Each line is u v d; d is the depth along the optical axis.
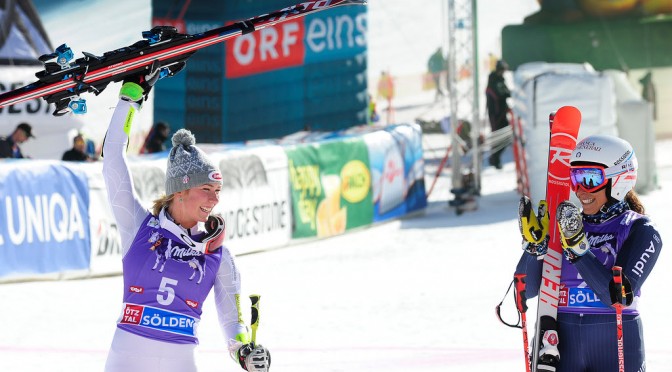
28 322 25.11
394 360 20.73
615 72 52.91
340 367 20.22
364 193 42.44
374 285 30.05
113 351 10.30
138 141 48.16
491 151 60.19
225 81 51.53
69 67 9.77
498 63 59.28
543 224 11.18
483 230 41.19
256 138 53.31
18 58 42.44
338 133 46.09
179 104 49.69
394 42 69.25
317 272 32.59
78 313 26.31
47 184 30.03
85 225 30.94
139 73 10.48
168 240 10.38
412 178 46.53
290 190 38.06
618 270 10.40
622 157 11.05
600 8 71.44
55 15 44.09
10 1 42.22
